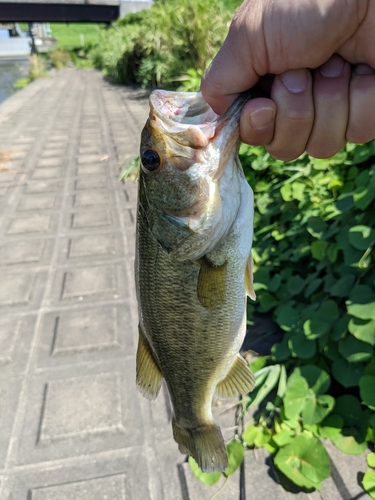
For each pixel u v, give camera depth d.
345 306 0.40
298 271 0.50
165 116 0.20
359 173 0.51
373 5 0.16
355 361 0.34
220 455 0.25
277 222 0.56
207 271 0.21
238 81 0.19
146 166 0.20
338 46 0.18
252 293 0.24
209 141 0.20
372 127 0.19
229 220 0.21
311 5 0.16
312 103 0.19
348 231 0.42
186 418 0.25
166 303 0.22
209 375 0.24
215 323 0.22
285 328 0.41
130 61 2.30
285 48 0.17
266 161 0.61
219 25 1.22
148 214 0.21
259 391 0.35
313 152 0.20
